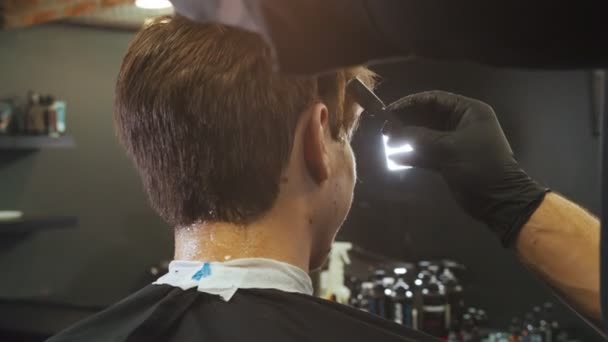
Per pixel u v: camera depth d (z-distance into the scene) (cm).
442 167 107
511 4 51
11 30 409
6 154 417
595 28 50
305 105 92
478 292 305
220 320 87
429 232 313
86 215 426
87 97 423
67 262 423
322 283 251
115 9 395
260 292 89
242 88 89
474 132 107
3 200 417
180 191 93
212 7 62
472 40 54
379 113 102
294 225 94
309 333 87
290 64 59
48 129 390
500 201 108
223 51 90
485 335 279
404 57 59
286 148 91
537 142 292
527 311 292
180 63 91
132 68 94
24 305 284
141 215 429
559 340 274
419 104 112
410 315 253
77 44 420
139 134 95
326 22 57
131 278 429
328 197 96
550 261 107
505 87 296
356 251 286
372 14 55
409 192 314
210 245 92
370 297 257
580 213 109
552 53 53
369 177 306
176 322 88
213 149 90
